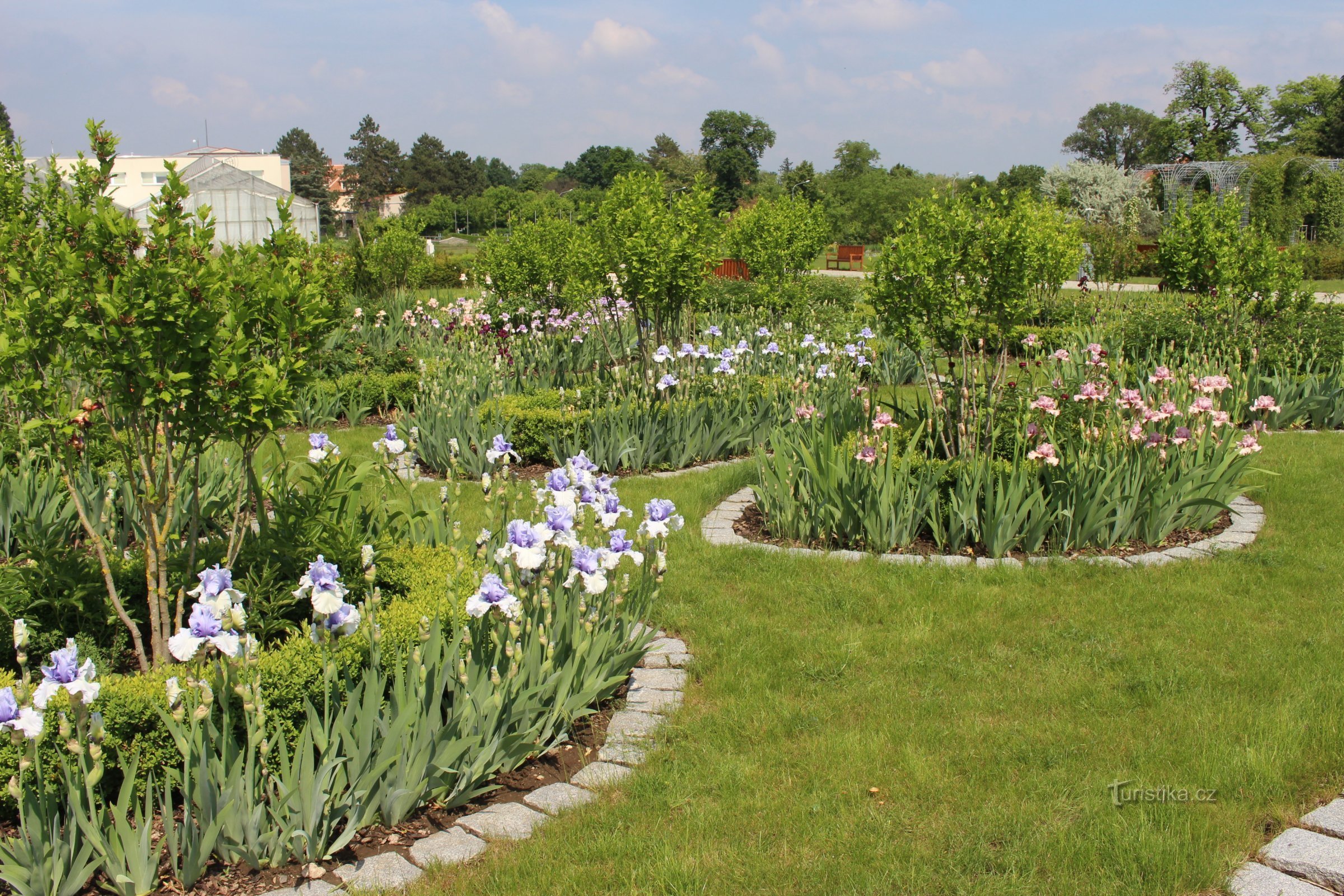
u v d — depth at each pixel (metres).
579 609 4.02
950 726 4.02
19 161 7.12
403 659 3.88
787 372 11.60
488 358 12.27
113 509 6.03
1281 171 39.84
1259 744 3.74
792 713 4.16
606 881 3.03
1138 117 93.19
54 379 4.14
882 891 2.95
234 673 3.22
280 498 5.18
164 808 3.01
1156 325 13.01
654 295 10.31
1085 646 4.78
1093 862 3.07
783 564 6.11
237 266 4.36
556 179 123.25
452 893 2.99
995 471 6.53
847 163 73.94
